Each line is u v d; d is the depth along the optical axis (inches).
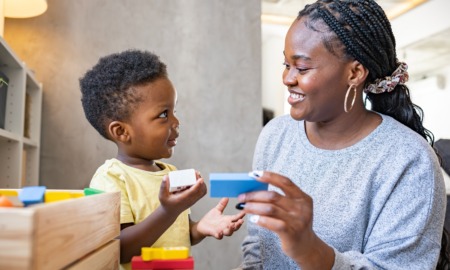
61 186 82.4
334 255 25.9
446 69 176.1
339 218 32.0
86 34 85.4
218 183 23.1
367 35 31.1
